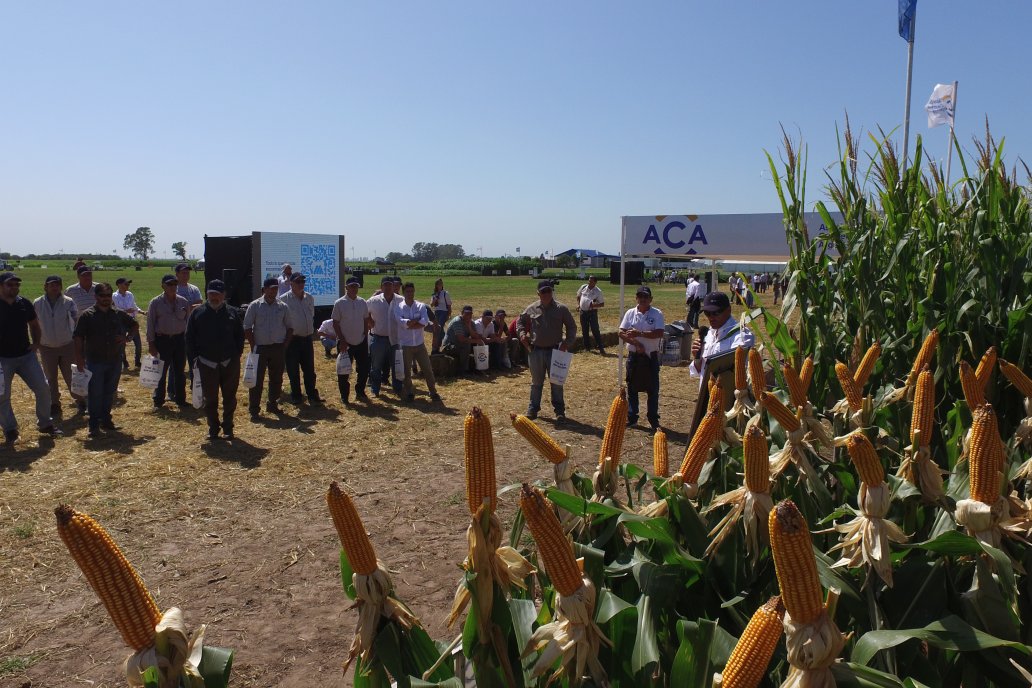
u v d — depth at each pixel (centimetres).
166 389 1198
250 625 464
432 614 481
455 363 1446
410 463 826
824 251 479
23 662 415
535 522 156
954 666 222
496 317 1537
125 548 579
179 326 1080
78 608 481
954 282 433
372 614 193
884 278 450
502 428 998
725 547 238
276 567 548
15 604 485
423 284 6438
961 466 260
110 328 905
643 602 221
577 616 161
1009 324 414
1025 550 213
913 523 241
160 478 748
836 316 489
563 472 229
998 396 420
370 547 190
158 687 154
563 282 7488
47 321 1002
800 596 132
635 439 950
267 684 400
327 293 1936
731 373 560
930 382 227
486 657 192
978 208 449
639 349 991
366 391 1248
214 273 1880
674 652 230
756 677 136
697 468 248
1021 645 175
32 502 666
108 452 836
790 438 268
